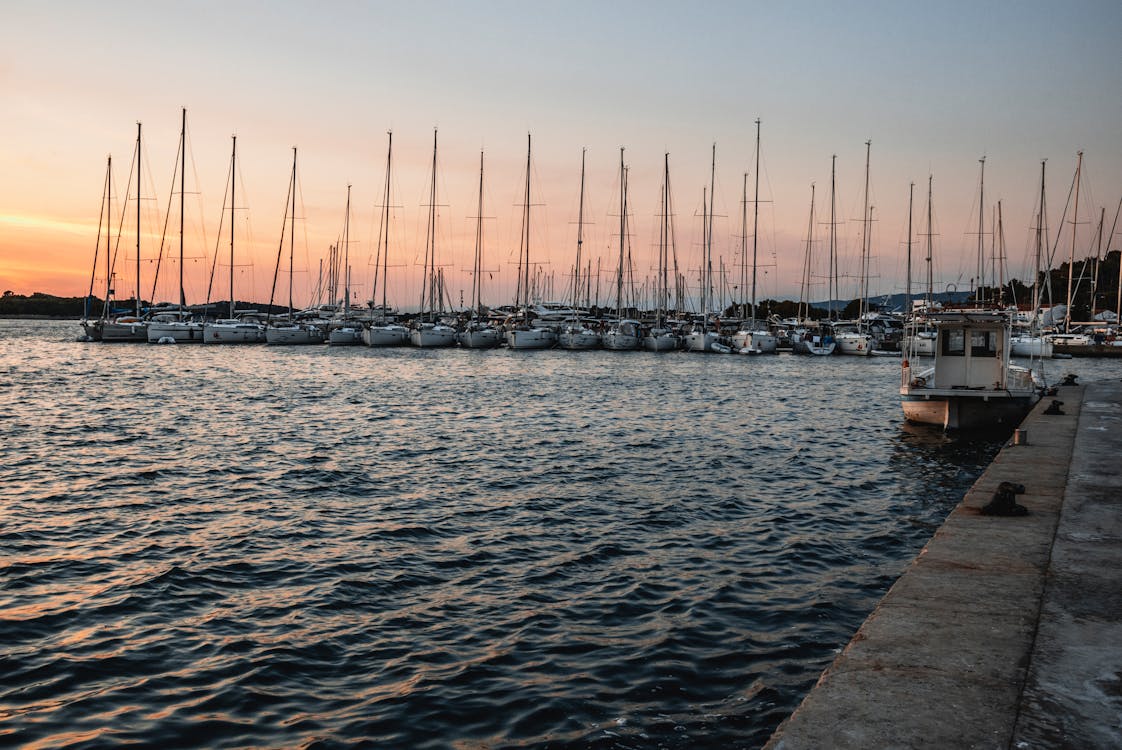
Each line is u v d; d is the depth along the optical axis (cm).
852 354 9231
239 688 934
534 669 988
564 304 12662
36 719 856
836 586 1312
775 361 8444
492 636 1095
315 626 1129
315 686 945
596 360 8362
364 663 1007
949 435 3131
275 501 1911
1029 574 873
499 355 8875
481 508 1856
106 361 7294
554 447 2792
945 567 901
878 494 2067
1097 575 866
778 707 889
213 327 9394
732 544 1566
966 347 3162
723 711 881
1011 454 1734
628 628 1123
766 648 1053
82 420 3384
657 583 1323
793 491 2092
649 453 2681
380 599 1241
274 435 3011
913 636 693
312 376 6006
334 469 2328
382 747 807
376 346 9406
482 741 819
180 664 999
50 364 6825
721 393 5072
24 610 1173
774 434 3188
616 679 959
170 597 1238
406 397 4594
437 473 2288
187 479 2161
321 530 1644
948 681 598
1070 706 554
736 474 2320
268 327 9581
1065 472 1506
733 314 11769
